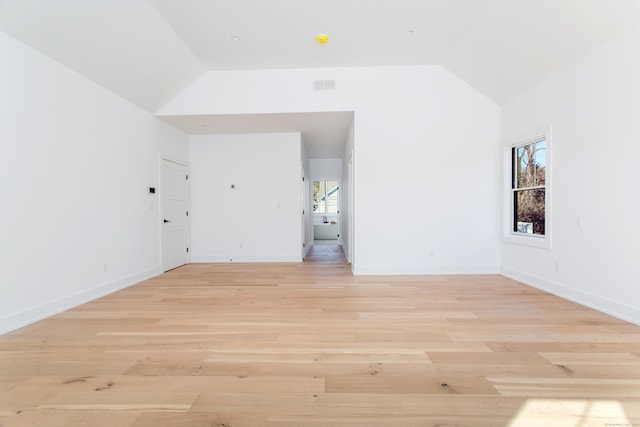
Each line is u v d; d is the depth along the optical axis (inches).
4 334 94.5
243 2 118.9
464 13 126.3
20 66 102.7
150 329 98.3
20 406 59.5
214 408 58.9
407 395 62.4
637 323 99.2
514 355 79.0
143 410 58.3
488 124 174.7
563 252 129.9
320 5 121.3
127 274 156.9
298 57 163.0
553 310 114.0
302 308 118.6
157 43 136.9
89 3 104.9
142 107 169.8
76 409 58.6
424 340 88.4
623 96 103.0
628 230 102.1
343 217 304.8
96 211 136.5
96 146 136.9
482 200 176.1
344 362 76.1
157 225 185.0
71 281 122.3
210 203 227.5
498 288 146.6
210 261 226.5
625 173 102.9
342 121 196.9
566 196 127.9
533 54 130.0
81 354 80.9
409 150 176.4
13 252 100.0
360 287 150.1
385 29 137.9
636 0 91.4
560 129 130.4
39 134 109.5
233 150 227.1
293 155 226.2
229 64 169.5
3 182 97.4
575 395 62.0
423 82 175.3
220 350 83.0
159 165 187.6
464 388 64.6
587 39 110.6
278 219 227.3
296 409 58.4
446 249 177.5
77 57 120.0
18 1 91.6
